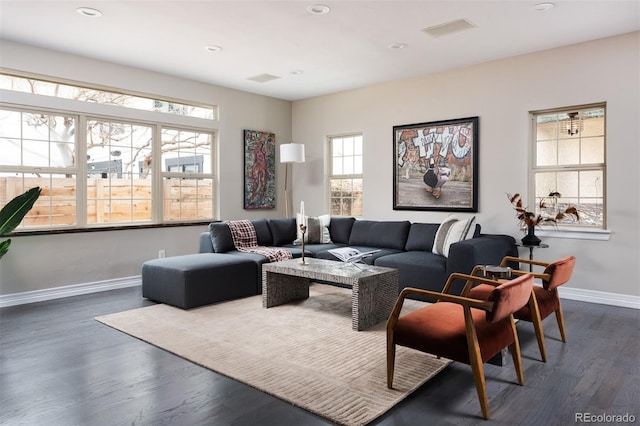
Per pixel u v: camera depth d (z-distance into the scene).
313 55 4.76
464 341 2.13
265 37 4.20
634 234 4.15
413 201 5.70
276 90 6.39
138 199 5.34
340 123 6.50
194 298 4.04
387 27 3.95
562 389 2.39
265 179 6.75
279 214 7.03
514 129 4.86
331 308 4.06
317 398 2.26
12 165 4.33
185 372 2.62
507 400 2.26
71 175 4.73
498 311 2.05
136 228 5.20
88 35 4.13
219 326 3.50
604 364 2.74
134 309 4.05
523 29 4.00
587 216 4.52
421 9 3.56
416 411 2.15
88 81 4.80
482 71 5.08
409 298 4.39
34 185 4.48
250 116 6.54
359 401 2.22
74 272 4.69
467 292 2.84
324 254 5.00
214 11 3.59
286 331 3.37
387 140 5.97
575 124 4.57
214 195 6.19
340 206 6.65
